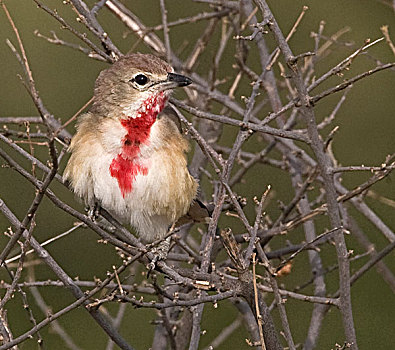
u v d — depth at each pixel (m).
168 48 11.09
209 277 8.10
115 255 14.44
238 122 8.94
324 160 8.77
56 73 15.65
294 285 13.77
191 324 10.24
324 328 13.75
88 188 9.30
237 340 13.57
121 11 12.47
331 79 15.40
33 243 8.54
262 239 10.26
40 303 10.77
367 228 14.59
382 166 8.55
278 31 8.66
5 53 15.58
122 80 9.37
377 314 13.97
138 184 9.25
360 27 15.92
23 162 14.59
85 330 13.45
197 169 11.57
